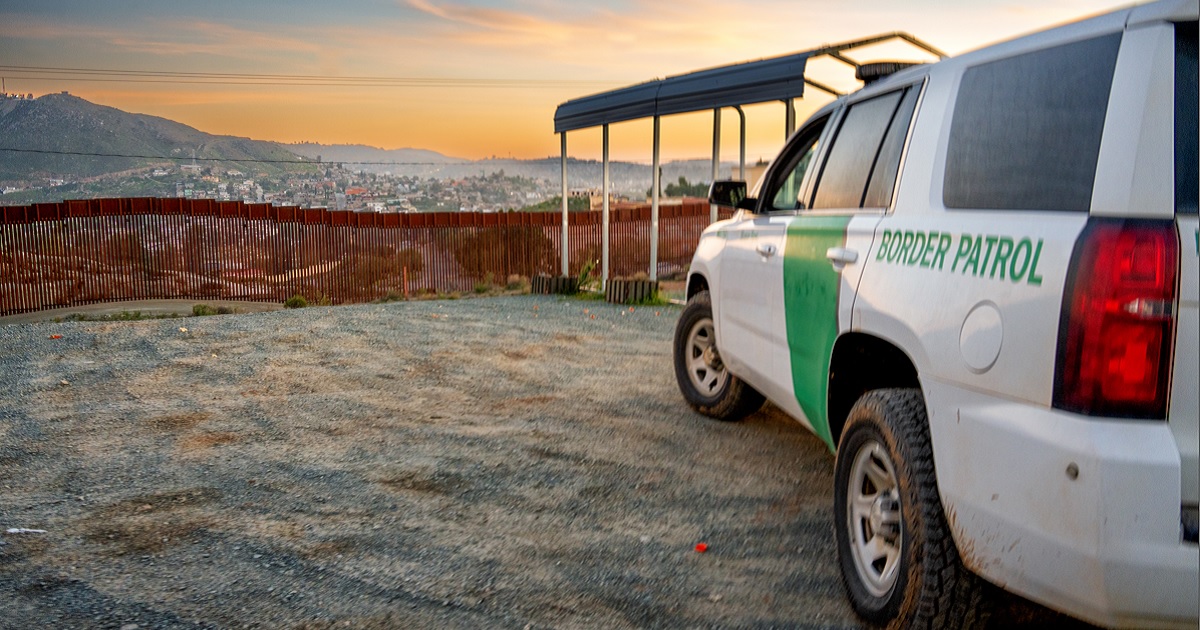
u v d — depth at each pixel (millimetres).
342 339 9398
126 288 25656
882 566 3170
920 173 3174
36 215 24172
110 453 5238
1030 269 2357
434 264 24406
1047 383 2244
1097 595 2123
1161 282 2102
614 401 6617
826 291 3643
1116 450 2074
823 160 4176
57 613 3164
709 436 5621
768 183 4871
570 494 4559
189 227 25922
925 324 2793
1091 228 2205
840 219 3705
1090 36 2471
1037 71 2662
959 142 2990
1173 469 2051
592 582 3510
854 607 3174
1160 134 2168
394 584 3471
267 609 3232
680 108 12719
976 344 2521
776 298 4289
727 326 5180
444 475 4863
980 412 2484
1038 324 2287
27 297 23969
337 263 25031
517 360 8320
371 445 5445
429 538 3959
